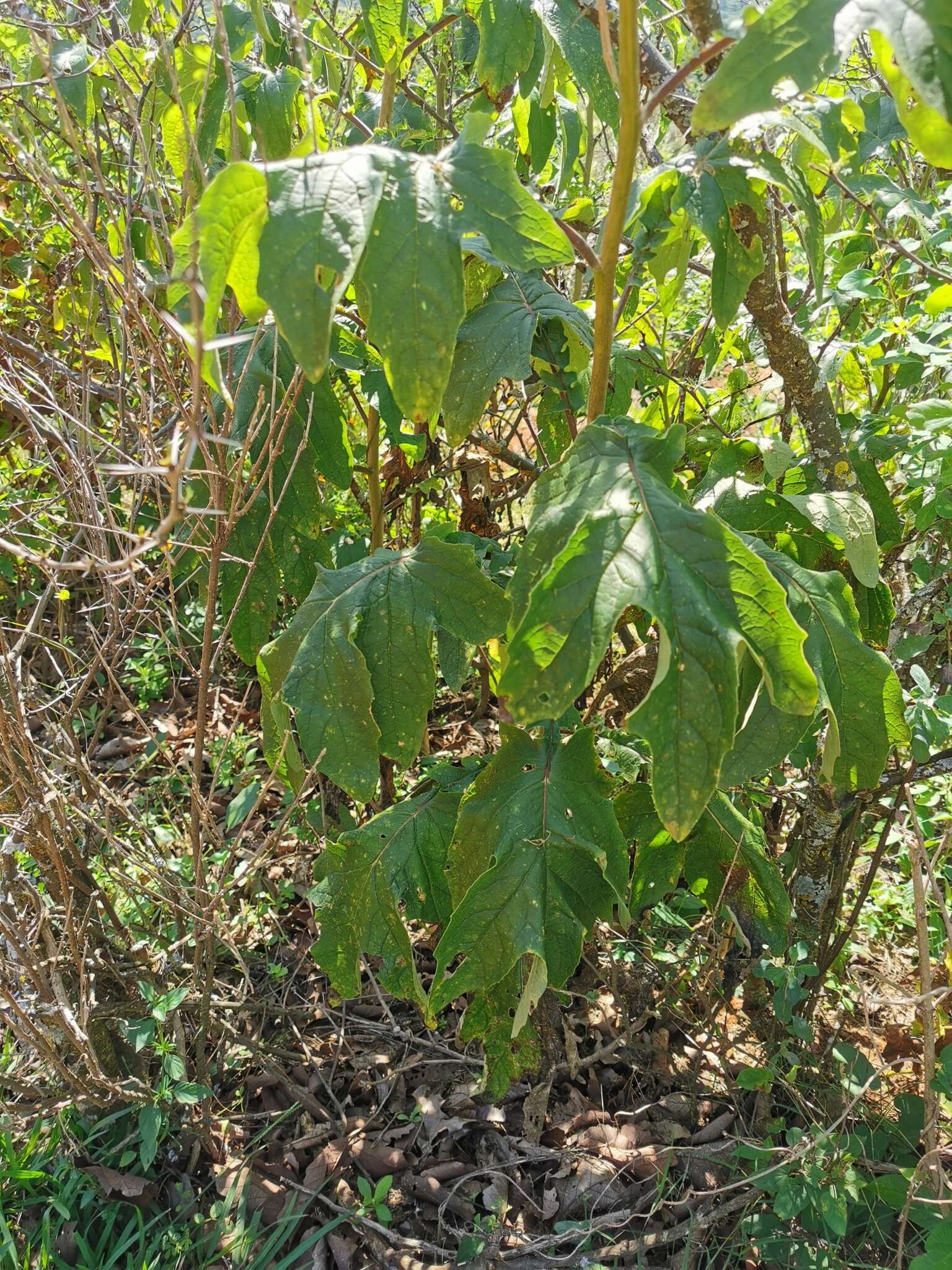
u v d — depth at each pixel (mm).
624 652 2379
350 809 2469
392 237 951
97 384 2168
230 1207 1784
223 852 2451
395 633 1504
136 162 2188
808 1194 1550
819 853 1824
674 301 1606
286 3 1993
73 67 1765
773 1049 1934
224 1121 1954
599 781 1533
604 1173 1859
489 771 1592
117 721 3090
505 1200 1830
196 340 901
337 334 1798
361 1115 2006
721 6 1571
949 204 1965
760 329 1522
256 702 3164
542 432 1916
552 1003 1905
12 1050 1965
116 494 2477
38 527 2107
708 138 1383
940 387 1869
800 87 898
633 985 2137
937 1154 1507
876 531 1767
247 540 1828
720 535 1058
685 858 1736
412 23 2061
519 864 1480
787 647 1050
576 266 2156
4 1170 1746
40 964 1705
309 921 2396
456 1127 1946
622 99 1050
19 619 3184
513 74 1718
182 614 2969
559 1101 2006
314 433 1788
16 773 1611
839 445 1627
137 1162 1846
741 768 1324
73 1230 1734
